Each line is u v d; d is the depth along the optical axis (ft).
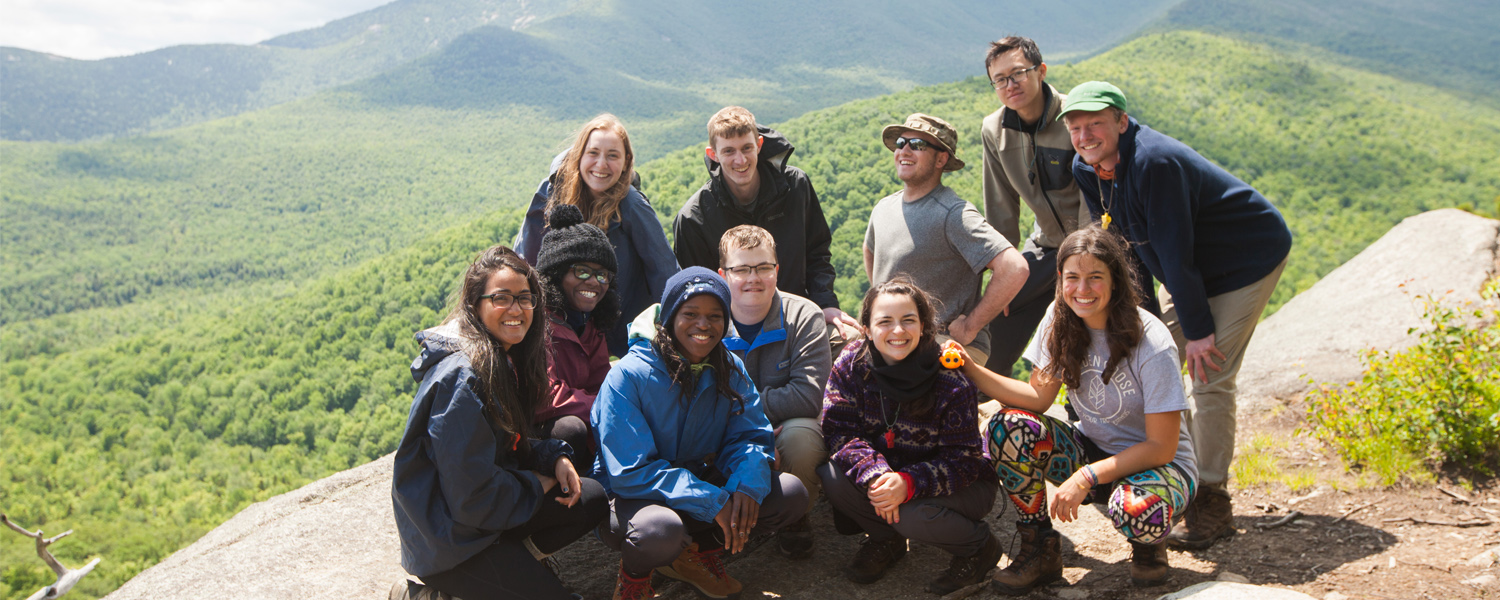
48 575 209.67
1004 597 8.36
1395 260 17.95
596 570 9.46
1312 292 18.06
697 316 8.07
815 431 9.09
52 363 396.16
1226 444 9.39
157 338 387.75
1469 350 11.50
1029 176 12.41
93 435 305.53
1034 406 8.73
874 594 8.54
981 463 8.41
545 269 9.24
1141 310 8.21
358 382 282.77
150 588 9.44
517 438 7.84
